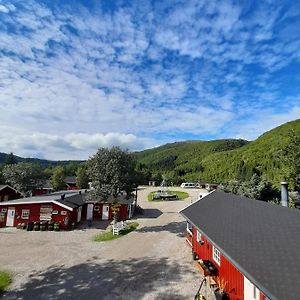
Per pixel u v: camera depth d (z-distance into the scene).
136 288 15.36
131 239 26.23
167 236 27.09
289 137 31.67
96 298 14.23
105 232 29.94
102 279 16.70
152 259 20.36
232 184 38.00
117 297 14.30
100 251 22.59
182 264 19.27
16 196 52.03
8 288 15.55
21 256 21.33
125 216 37.16
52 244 24.97
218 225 15.84
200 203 24.16
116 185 30.47
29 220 32.59
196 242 20.44
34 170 54.12
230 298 13.57
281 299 7.16
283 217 13.05
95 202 37.84
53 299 14.20
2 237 27.64
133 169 32.81
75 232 30.20
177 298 14.15
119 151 32.00
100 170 31.19
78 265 19.23
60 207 32.25
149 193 68.62
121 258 20.69
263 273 8.79
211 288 15.16
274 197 32.56
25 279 16.81
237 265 10.10
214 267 15.97
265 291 7.86
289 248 9.79
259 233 12.28
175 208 45.97
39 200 33.00
